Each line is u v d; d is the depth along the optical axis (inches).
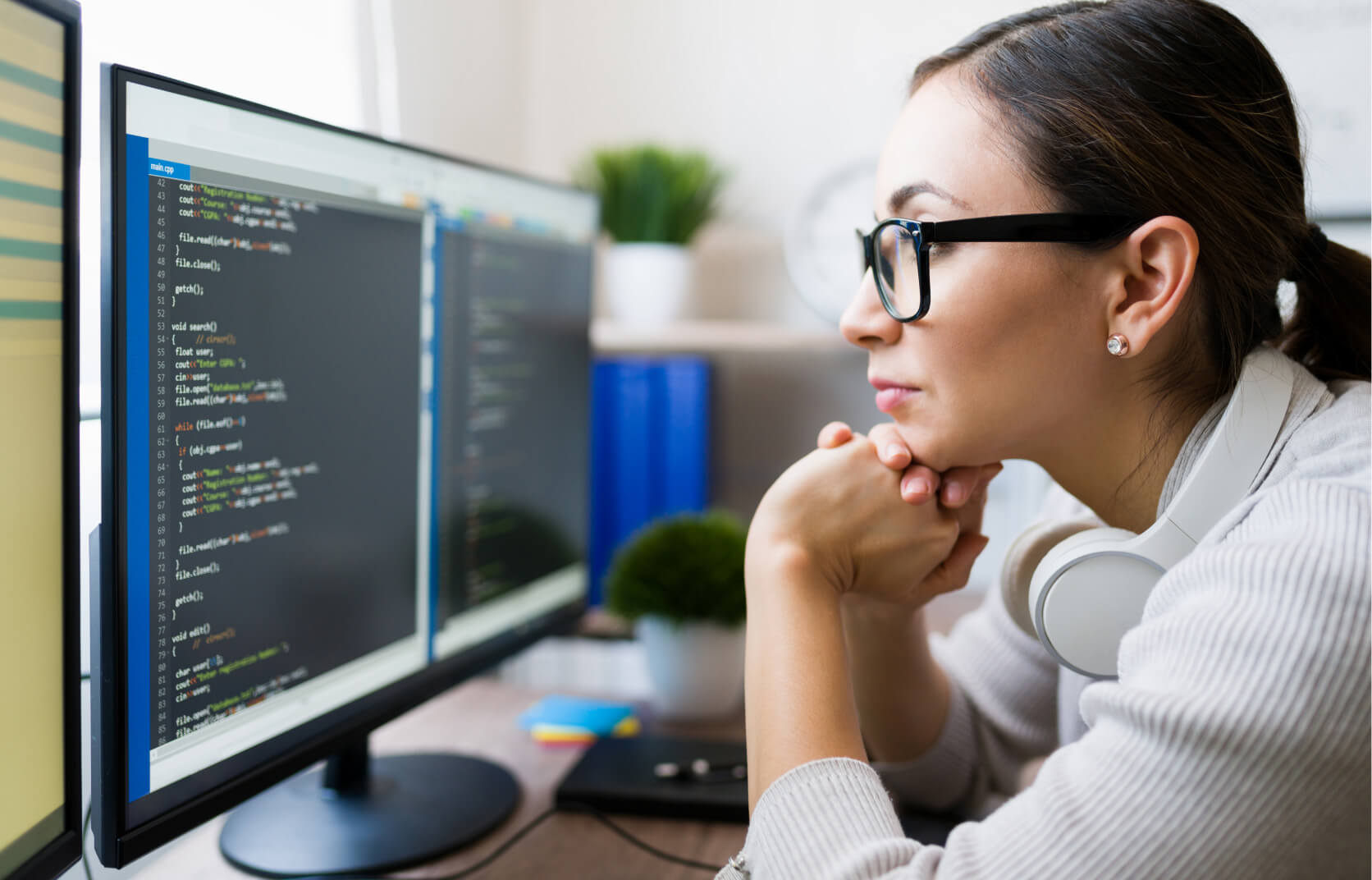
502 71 60.7
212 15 35.5
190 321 24.0
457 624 36.3
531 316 40.4
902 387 25.4
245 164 25.5
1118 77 23.0
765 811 21.8
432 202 33.4
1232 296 24.0
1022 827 19.7
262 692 27.1
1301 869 18.3
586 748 40.4
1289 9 54.3
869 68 60.7
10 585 19.8
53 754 21.5
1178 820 18.2
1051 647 25.0
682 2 62.9
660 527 45.1
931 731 35.4
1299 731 17.5
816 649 24.4
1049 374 24.0
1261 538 19.6
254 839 31.3
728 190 63.1
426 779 36.1
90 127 30.1
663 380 54.3
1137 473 25.3
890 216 25.0
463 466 36.2
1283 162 24.4
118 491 22.1
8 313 19.3
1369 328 26.4
